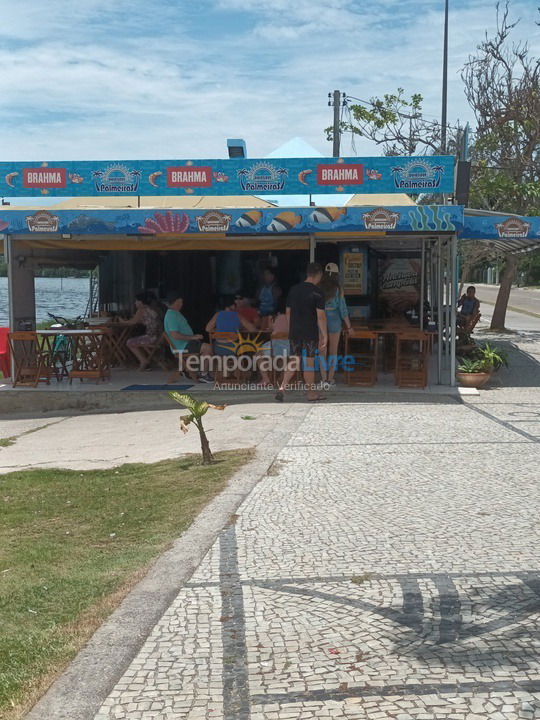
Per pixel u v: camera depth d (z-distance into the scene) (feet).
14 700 10.12
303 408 33.55
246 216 36.35
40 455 28.63
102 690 10.37
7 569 15.28
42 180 38.37
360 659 11.09
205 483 21.21
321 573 14.33
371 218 35.81
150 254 52.70
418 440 26.21
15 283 43.52
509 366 49.03
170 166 37.86
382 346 45.47
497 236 37.68
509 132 74.28
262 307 46.83
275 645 11.58
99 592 13.73
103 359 42.19
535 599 12.98
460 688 10.23
